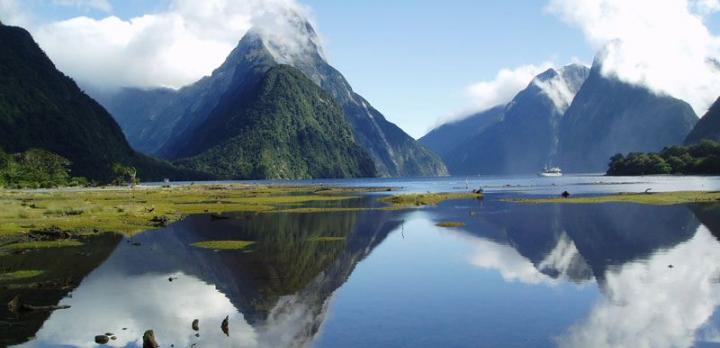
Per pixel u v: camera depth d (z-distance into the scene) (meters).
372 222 64.19
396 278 33.16
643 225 56.88
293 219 68.19
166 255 40.81
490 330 23.00
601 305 26.52
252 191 156.00
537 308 26.22
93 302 27.52
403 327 23.53
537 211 75.44
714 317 24.30
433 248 44.31
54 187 170.50
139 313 25.72
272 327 23.64
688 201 84.56
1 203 77.00
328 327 23.56
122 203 89.62
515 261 38.25
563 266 35.94
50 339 22.11
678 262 36.19
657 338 21.83
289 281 32.41
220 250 43.44
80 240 48.53
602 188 140.12
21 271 34.91
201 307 26.75
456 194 117.94
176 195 126.25
